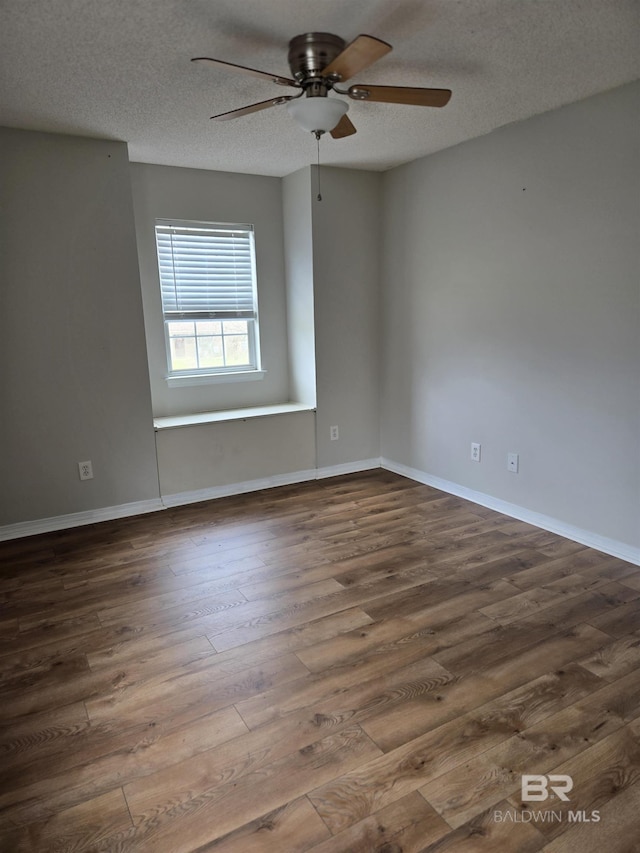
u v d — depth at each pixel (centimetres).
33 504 339
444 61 232
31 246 315
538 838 141
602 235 279
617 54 227
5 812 152
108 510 363
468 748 170
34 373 327
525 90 265
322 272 416
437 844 140
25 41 203
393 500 390
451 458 399
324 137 328
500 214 333
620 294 275
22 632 237
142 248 392
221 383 438
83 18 189
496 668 206
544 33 209
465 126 318
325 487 423
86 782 161
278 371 463
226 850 140
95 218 329
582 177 284
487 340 355
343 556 303
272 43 212
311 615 245
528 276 321
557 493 323
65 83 242
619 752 167
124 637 232
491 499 370
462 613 243
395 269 425
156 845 141
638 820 145
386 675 204
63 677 207
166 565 296
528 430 335
